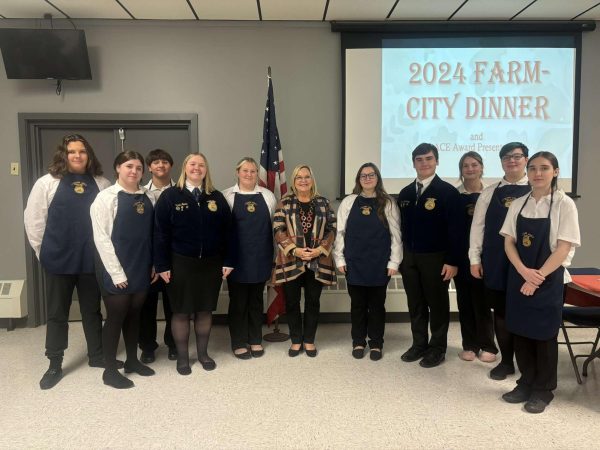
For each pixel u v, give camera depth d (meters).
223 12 3.45
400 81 3.68
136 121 3.69
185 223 2.61
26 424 2.13
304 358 2.96
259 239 2.88
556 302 2.16
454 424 2.12
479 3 3.33
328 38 3.68
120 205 2.46
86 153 2.66
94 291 2.76
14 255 3.69
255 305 3.01
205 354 2.82
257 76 3.68
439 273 2.75
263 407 2.29
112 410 2.26
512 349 2.61
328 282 2.91
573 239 2.10
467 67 3.69
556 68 3.69
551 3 3.33
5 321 3.65
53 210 2.55
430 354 2.82
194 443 1.97
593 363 2.86
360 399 2.37
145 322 2.86
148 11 3.42
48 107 3.63
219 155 3.72
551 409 2.26
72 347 3.18
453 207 2.71
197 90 3.67
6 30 3.33
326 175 3.76
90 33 3.60
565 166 3.74
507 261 2.46
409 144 3.72
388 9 3.42
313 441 1.99
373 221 2.84
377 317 2.93
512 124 3.72
